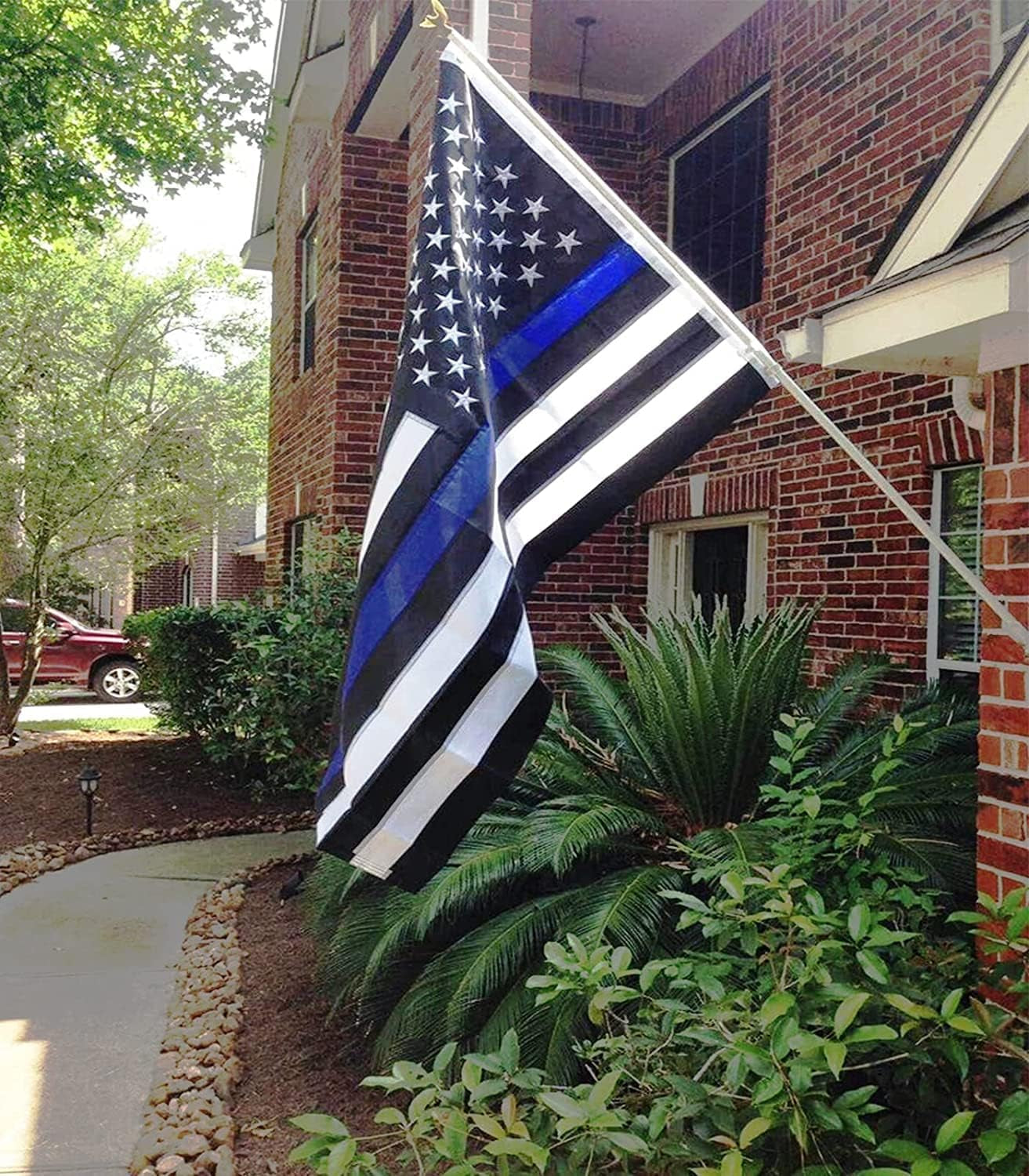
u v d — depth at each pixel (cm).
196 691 1003
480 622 264
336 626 779
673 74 866
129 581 1716
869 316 321
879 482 292
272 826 831
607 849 430
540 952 377
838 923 254
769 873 274
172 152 1173
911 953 287
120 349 1249
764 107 775
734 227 804
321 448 950
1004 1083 251
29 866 713
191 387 1841
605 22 796
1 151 1009
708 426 303
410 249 662
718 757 432
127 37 1094
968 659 576
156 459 1227
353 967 425
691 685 432
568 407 303
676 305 305
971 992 301
